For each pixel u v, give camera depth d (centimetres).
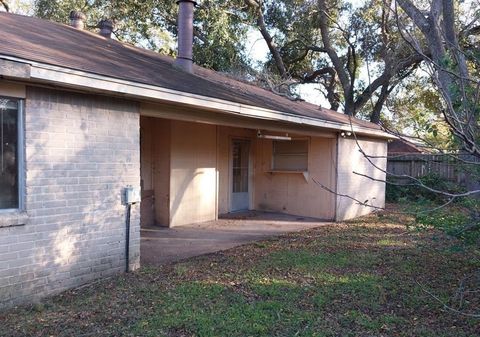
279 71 2244
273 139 1250
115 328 409
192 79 845
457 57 378
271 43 2177
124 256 602
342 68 2077
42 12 1889
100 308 461
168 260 689
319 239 871
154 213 1023
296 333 404
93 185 556
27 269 480
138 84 561
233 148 1252
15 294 469
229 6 1920
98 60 618
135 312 450
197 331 404
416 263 668
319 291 529
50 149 504
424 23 811
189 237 886
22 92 472
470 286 548
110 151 579
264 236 907
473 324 430
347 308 473
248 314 448
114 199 586
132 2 1908
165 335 395
